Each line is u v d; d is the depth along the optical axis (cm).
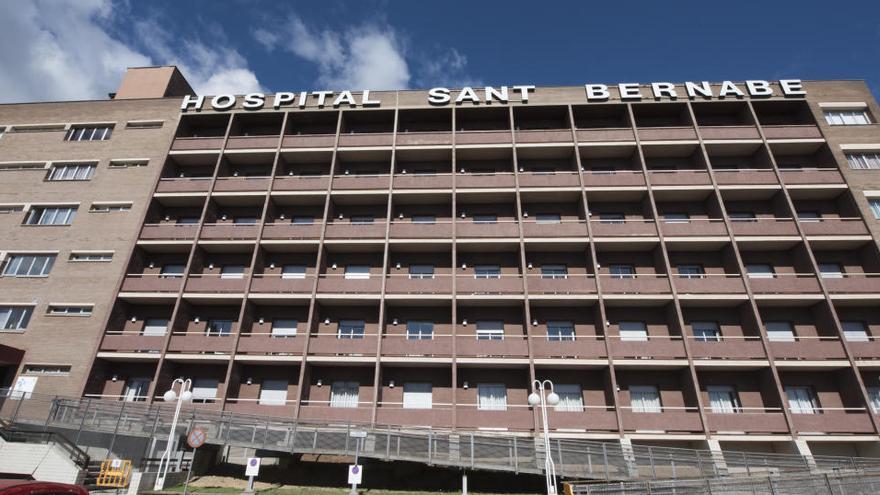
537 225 2708
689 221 2673
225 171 3061
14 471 1828
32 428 2175
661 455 1978
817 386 2400
